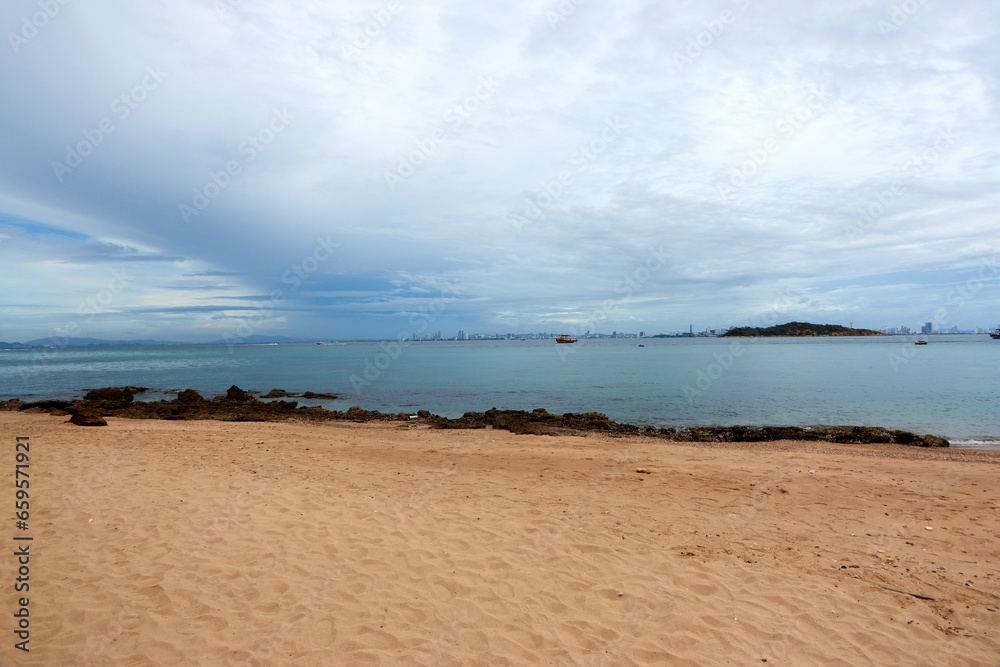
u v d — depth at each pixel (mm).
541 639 4199
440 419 20156
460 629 4301
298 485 8742
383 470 10633
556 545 6242
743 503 8445
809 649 4172
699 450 13852
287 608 4520
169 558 5426
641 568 5625
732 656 4059
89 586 4754
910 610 4828
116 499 7410
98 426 16344
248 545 5863
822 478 10242
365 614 4473
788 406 22688
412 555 5777
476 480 9922
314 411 22078
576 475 10484
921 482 9953
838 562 5941
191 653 3801
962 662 4039
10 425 15703
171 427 17094
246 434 15555
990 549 6402
